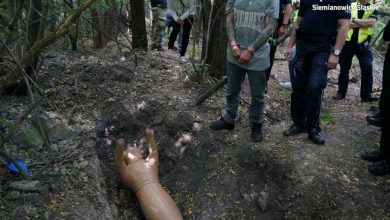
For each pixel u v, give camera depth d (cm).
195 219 367
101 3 522
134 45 648
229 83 397
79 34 604
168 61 602
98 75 514
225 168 396
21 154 340
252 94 384
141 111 457
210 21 500
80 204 305
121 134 440
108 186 381
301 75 394
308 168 362
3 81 282
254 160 390
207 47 489
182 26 649
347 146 401
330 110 507
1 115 373
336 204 333
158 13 690
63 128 386
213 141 419
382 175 358
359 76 653
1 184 298
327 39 363
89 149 378
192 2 580
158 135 439
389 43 336
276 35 494
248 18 357
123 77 517
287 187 357
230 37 373
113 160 412
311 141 405
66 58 573
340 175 355
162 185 402
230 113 416
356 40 496
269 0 346
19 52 329
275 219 351
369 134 429
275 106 512
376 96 536
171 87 504
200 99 459
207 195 382
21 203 287
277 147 396
